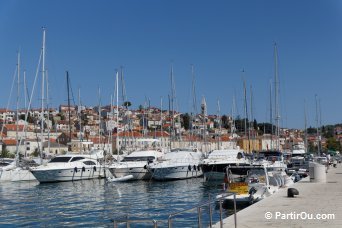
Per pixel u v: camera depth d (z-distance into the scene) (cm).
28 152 10056
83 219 2319
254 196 2198
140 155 4778
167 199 3094
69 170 4575
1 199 3288
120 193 3553
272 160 4344
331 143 12750
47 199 3253
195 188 3775
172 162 4559
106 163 4953
